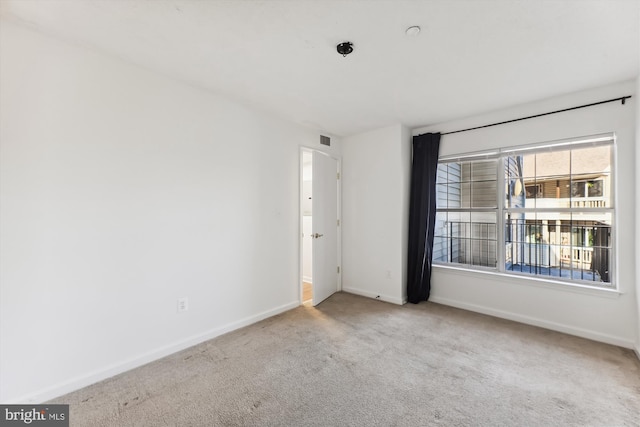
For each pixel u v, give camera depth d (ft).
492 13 5.34
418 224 12.09
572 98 8.96
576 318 8.96
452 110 10.43
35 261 5.89
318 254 12.18
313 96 9.23
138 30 5.92
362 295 13.33
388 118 11.30
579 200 9.38
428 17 5.48
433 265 12.30
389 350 8.02
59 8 5.24
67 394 6.14
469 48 6.52
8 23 5.62
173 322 7.99
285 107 10.13
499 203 10.78
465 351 7.95
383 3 5.11
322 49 6.61
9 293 5.61
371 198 13.01
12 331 5.63
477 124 10.98
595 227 9.08
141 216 7.40
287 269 11.36
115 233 6.97
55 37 6.13
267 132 10.60
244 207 9.81
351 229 13.78
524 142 9.89
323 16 5.48
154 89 7.64
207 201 8.79
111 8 5.24
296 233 11.73
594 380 6.58
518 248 10.64
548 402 5.85
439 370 7.02
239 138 9.67
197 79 8.09
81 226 6.46
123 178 7.09
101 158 6.75
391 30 5.89
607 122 8.41
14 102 5.68
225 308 9.22
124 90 7.11
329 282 13.14
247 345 8.35
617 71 7.55
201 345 8.36
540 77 7.91
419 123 11.94
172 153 8.00
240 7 5.24
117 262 6.99
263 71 7.64
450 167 12.23
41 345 5.93
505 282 10.37
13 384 5.63
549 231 10.00
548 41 6.23
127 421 5.34
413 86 8.50
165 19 5.57
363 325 9.79
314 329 9.46
